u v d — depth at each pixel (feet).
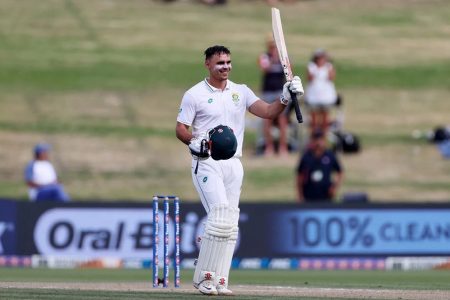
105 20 393.70
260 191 266.77
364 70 353.72
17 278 152.25
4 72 341.82
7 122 306.76
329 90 272.51
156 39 377.30
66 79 338.95
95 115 315.78
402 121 319.27
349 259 192.54
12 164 284.20
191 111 104.83
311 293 109.09
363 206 193.67
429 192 273.75
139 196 268.82
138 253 189.47
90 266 188.44
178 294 102.78
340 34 386.52
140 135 303.68
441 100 334.85
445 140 295.89
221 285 103.96
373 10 414.21
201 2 415.03
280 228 191.01
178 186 275.59
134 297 97.25
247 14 405.18
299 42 375.25
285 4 416.67
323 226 192.24
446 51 374.02
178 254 111.55
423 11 415.03
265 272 178.60
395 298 102.32
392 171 285.02
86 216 188.75
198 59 361.10
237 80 338.75
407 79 348.38
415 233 194.70
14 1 407.23
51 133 301.84
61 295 98.94
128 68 350.84
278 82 263.29
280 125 282.97
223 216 103.24
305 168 214.07
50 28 383.24
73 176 277.85
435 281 148.97
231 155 101.19
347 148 291.58
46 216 187.93
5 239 186.80
